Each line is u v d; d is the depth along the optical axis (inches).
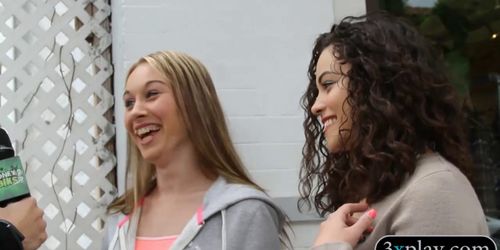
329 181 56.2
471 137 108.0
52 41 97.2
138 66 69.4
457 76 109.7
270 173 98.3
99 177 97.1
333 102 50.1
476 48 110.5
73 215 95.1
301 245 97.3
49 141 95.7
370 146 47.2
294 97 100.7
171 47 97.1
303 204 97.3
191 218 65.7
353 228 46.6
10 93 94.3
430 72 48.4
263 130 99.0
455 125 49.1
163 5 97.6
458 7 110.8
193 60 71.0
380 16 52.1
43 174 94.5
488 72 110.0
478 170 107.5
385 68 47.8
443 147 48.8
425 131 48.2
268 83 100.0
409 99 47.3
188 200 68.1
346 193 53.5
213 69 98.3
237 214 64.5
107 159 97.9
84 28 99.3
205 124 68.8
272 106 99.8
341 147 50.9
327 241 46.0
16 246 56.0
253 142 98.4
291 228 88.7
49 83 97.1
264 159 98.4
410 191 45.3
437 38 110.2
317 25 102.7
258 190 68.4
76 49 99.1
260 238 63.7
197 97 68.7
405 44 49.0
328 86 51.1
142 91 67.4
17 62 95.1
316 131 59.3
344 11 104.8
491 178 107.8
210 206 65.2
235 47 99.5
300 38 101.9
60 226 94.6
